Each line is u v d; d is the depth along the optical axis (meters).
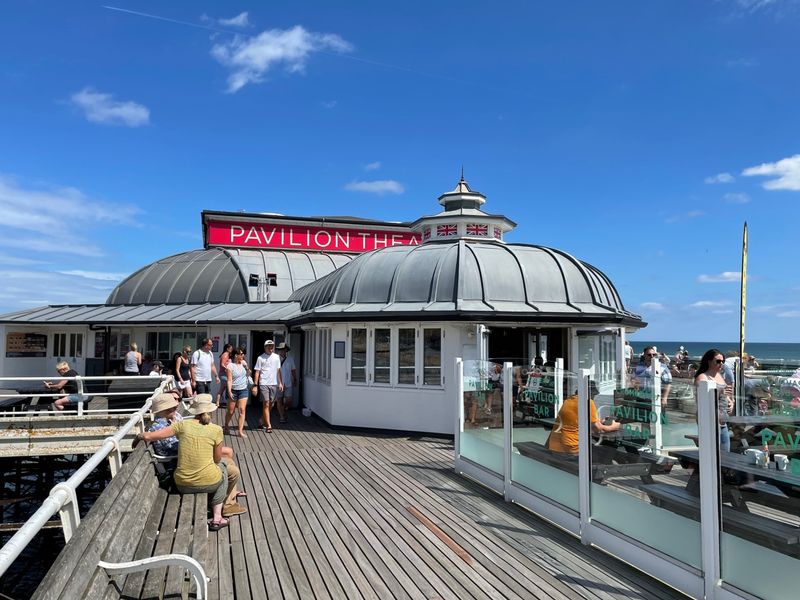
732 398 5.72
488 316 11.59
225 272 20.97
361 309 12.52
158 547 4.68
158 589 3.88
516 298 12.41
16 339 19.48
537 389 6.87
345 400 12.88
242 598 4.61
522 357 13.53
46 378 9.77
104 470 11.79
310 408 15.51
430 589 4.75
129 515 4.48
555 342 13.37
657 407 4.96
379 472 8.86
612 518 5.45
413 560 5.35
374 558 5.40
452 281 12.45
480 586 4.80
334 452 10.40
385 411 12.44
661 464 4.89
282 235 24.52
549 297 12.57
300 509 6.94
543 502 6.52
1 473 11.62
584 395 5.80
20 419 9.20
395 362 12.41
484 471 7.97
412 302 12.49
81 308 20.67
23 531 2.54
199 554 4.52
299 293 19.55
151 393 10.23
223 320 17.12
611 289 15.06
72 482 3.37
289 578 4.98
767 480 4.00
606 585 4.80
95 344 19.17
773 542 3.90
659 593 4.65
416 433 12.10
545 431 6.67
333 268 23.25
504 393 7.43
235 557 5.44
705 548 4.37
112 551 3.73
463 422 8.77
